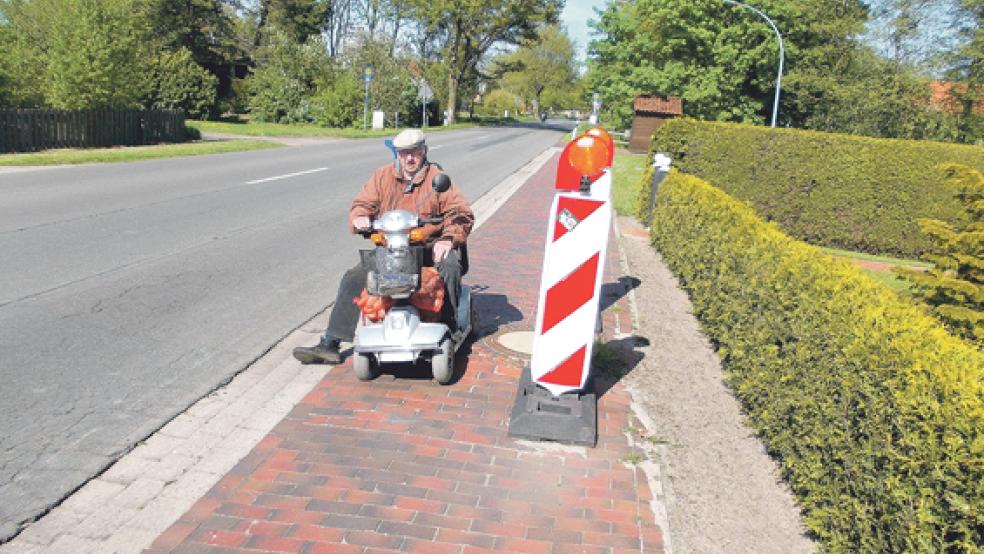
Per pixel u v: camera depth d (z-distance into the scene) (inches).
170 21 1972.2
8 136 784.3
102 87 940.0
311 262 362.0
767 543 148.3
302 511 148.6
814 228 611.2
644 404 213.5
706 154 641.6
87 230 397.4
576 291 188.7
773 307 197.9
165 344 237.8
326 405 199.3
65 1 927.7
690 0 1472.7
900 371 126.3
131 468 162.6
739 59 1488.7
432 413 196.7
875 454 127.5
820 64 1537.9
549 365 191.6
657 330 286.8
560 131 2613.2
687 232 351.9
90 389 200.1
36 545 134.7
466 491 159.3
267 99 1817.2
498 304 303.0
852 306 161.2
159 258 349.1
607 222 185.3
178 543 136.9
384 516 148.0
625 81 1742.1
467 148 1332.4
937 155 569.9
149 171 677.3
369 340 206.7
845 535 135.7
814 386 158.6
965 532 105.2
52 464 161.2
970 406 110.3
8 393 193.6
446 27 2950.3
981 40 1318.9
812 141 603.5
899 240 587.5
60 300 273.9
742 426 202.8
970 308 297.3
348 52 2064.5
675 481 170.6
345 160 903.7
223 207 502.6
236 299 292.7
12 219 411.8
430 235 225.6
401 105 2116.1
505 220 521.0
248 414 192.1
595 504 157.8
